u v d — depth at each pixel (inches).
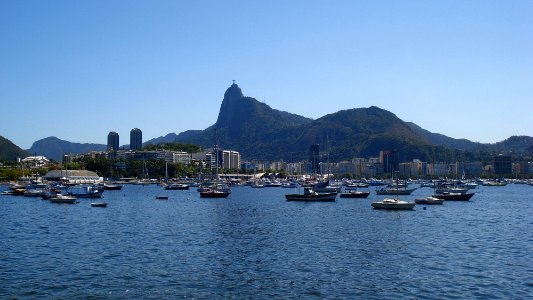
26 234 3535.9
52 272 2218.3
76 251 2768.2
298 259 2513.5
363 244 2999.5
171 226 4005.9
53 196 7849.4
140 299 1814.7
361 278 2103.8
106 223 4293.8
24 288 1950.1
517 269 2265.0
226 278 2114.9
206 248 2856.8
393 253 2682.1
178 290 1931.6
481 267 2308.1
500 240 3189.0
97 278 2111.2
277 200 7701.8
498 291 1895.9
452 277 2112.5
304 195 7273.6
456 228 3846.0
